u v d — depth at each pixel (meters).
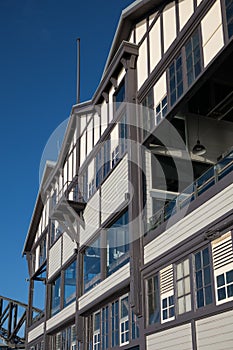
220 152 15.44
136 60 15.46
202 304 10.66
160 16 14.29
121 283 14.30
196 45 12.14
